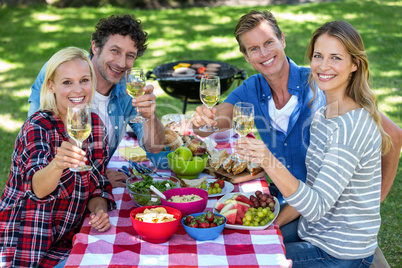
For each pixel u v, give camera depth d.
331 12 11.27
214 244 1.79
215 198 2.22
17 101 6.14
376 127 2.00
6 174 4.29
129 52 2.59
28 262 1.95
